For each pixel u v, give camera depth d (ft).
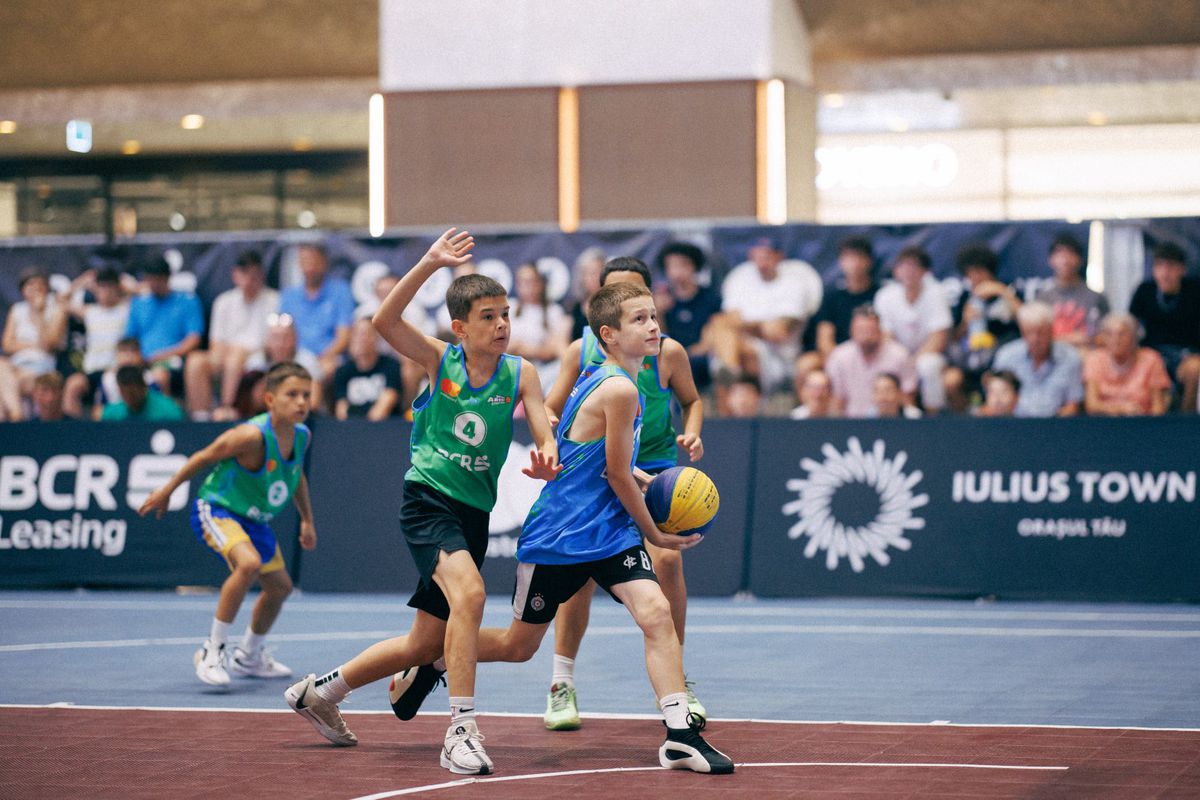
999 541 48.73
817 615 44.73
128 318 56.24
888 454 49.83
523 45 68.33
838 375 53.21
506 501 51.11
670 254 54.03
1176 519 47.67
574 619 25.64
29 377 56.70
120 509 54.24
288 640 39.01
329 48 77.00
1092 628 40.65
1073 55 71.10
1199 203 83.46
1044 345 51.44
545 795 19.65
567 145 67.97
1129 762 21.61
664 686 21.67
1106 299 51.01
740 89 66.33
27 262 56.59
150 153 92.38
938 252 52.26
